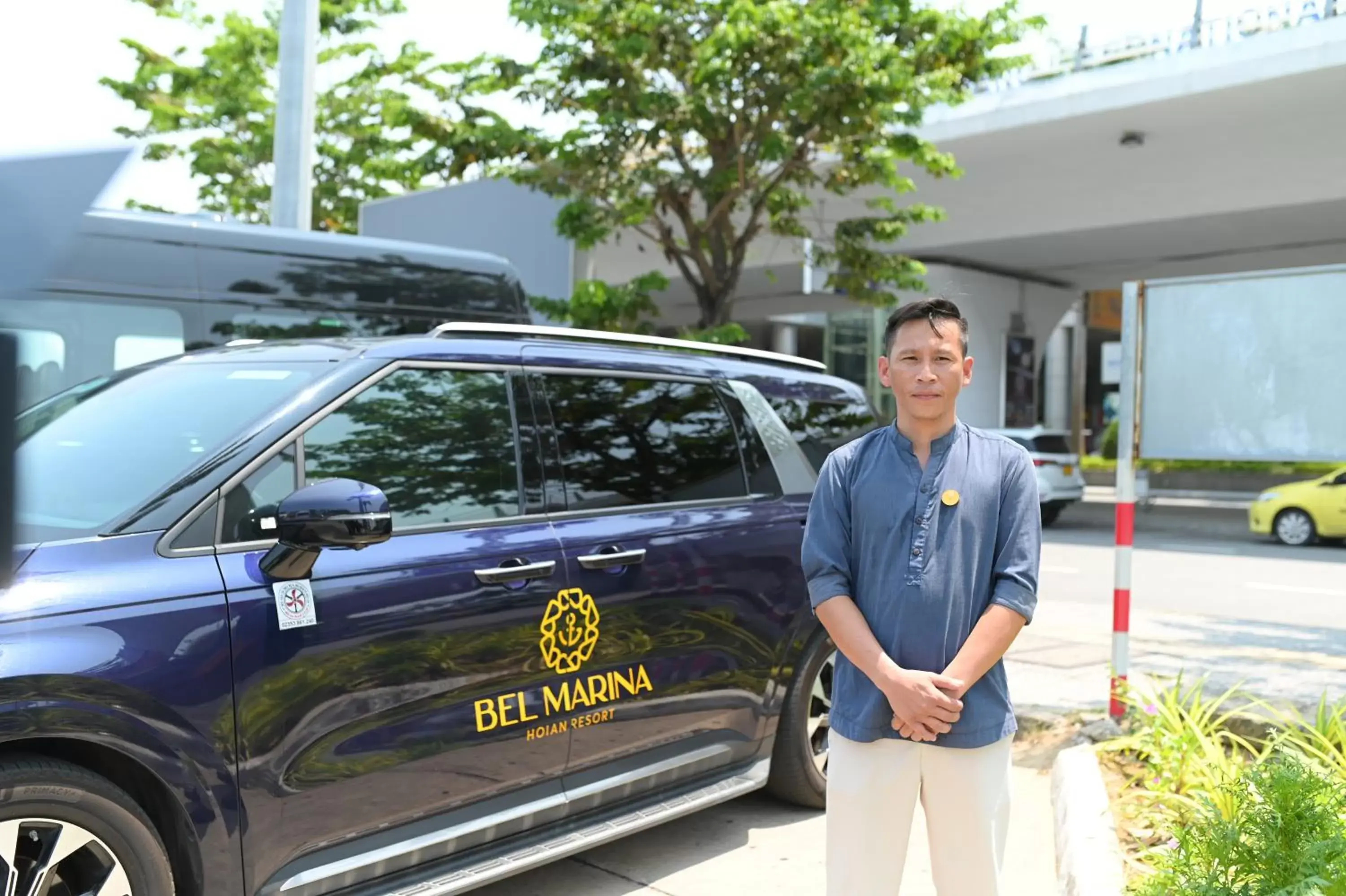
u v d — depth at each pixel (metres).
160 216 6.79
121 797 2.60
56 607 2.55
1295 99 15.60
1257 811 2.79
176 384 3.51
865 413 5.13
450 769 3.22
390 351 3.50
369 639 3.05
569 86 13.30
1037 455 19.42
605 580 3.69
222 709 2.75
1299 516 16.34
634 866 4.09
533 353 3.88
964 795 2.44
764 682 4.25
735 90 12.91
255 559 2.92
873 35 12.22
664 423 4.21
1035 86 17.11
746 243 14.33
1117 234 20.41
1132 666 6.50
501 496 3.59
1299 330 5.02
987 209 20.44
